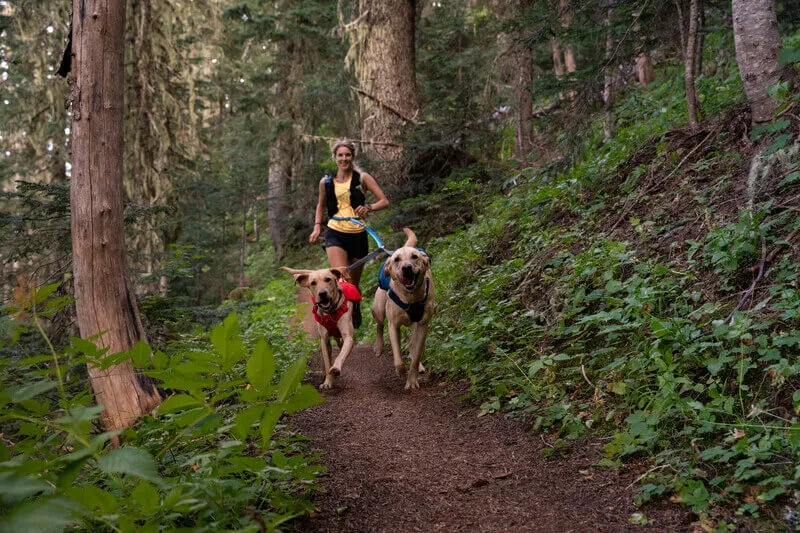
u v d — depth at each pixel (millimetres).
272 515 2303
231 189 17453
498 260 6301
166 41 12336
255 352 1543
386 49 10828
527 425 3498
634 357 3330
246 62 19547
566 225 5766
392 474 2965
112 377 4000
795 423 2434
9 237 5992
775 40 4484
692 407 2768
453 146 9734
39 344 5184
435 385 4754
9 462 1639
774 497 2188
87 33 4203
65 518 1128
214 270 17484
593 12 6430
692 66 5434
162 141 12250
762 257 3514
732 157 4602
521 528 2361
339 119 15805
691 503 2301
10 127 14289
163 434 2945
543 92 6500
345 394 4719
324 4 16594
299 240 16969
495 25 9531
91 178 4172
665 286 3834
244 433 1694
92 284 4137
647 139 5980
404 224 10055
